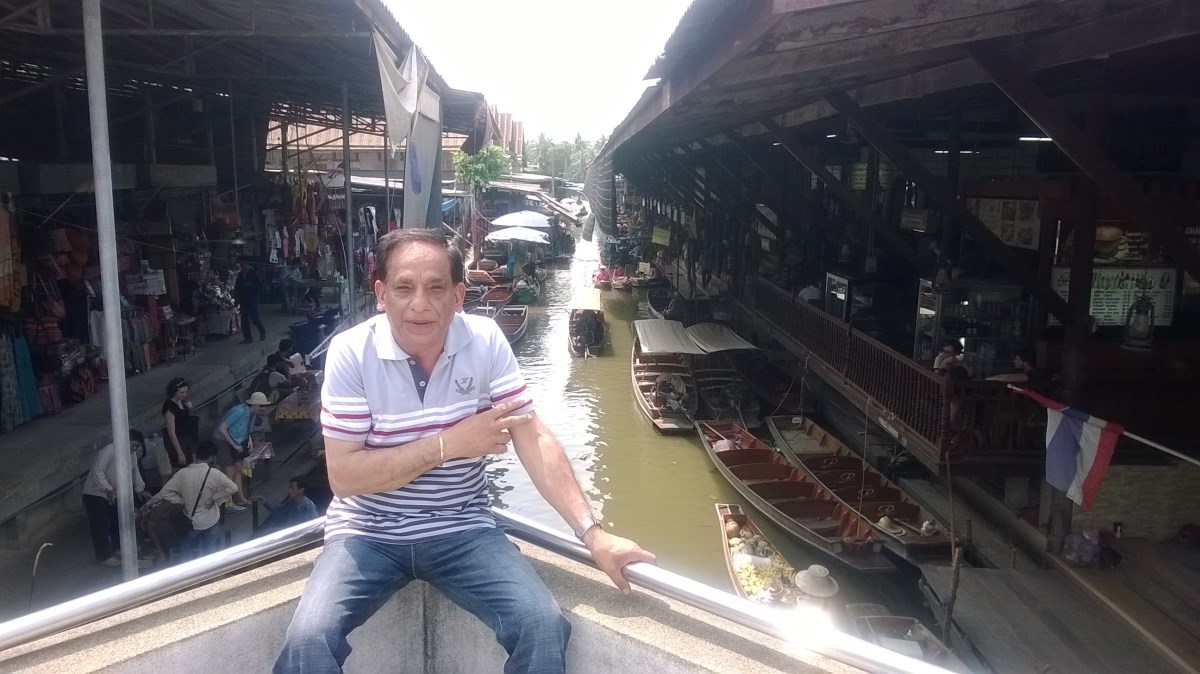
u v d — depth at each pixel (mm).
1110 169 6031
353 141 29750
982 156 12992
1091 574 9047
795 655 1928
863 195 16484
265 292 20188
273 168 24797
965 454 9453
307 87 13352
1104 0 5355
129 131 14148
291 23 7617
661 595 2199
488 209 43906
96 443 9766
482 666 2326
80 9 7648
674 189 34375
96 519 8102
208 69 11625
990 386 9398
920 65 7719
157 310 13523
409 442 2146
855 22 4930
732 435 16469
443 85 10875
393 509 2209
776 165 20938
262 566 2375
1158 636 7883
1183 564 8820
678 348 19406
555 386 21578
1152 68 7176
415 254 2133
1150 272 9586
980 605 8867
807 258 17516
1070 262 9688
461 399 2203
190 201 15445
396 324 2131
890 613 9727
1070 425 7828
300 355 12961
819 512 12711
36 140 11711
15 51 9336
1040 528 9945
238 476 9781
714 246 28875
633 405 20016
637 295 34031
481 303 27500
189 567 2188
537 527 2408
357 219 24297
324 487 9867
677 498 14703
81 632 2018
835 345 13938
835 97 8945
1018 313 10625
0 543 8352
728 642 1984
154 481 9352
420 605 2352
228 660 2082
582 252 49812
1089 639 8141
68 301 11586
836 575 11516
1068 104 8180
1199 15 4512
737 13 5168
